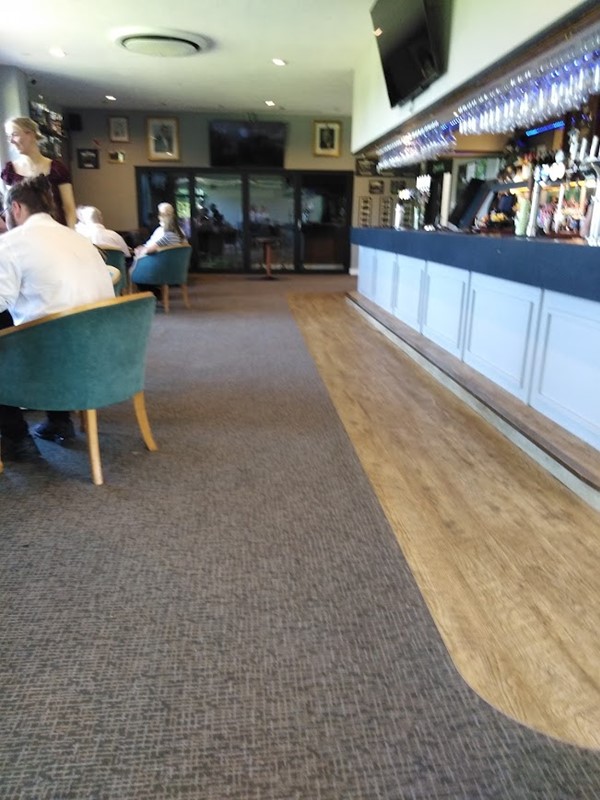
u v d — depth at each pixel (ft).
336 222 38.60
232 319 21.27
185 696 4.56
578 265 8.38
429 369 14.10
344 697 4.58
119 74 25.44
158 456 9.05
